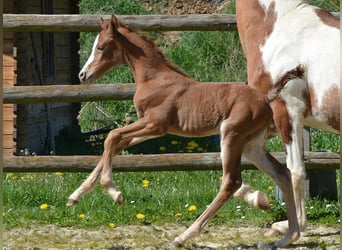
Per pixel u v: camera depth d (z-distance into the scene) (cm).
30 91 1118
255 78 1000
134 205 1130
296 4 999
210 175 1302
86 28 1129
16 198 1147
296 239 927
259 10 1012
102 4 2648
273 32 993
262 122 913
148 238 990
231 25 1129
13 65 1480
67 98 1119
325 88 952
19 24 1124
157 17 1127
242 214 1091
